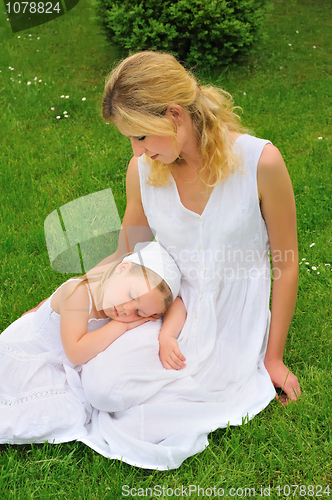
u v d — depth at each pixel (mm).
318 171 4086
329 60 6113
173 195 2119
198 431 2004
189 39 5660
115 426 1988
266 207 2084
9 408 2033
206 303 2164
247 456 2014
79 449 2057
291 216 2119
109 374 1981
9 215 3580
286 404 2217
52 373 2137
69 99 5223
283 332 2262
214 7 5289
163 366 2062
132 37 5457
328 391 2236
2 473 1920
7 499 1840
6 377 2088
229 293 2209
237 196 2049
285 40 6578
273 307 2260
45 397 2053
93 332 2094
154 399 2020
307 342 2578
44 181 4008
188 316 2184
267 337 2387
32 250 3312
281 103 5238
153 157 1926
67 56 6359
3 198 3791
